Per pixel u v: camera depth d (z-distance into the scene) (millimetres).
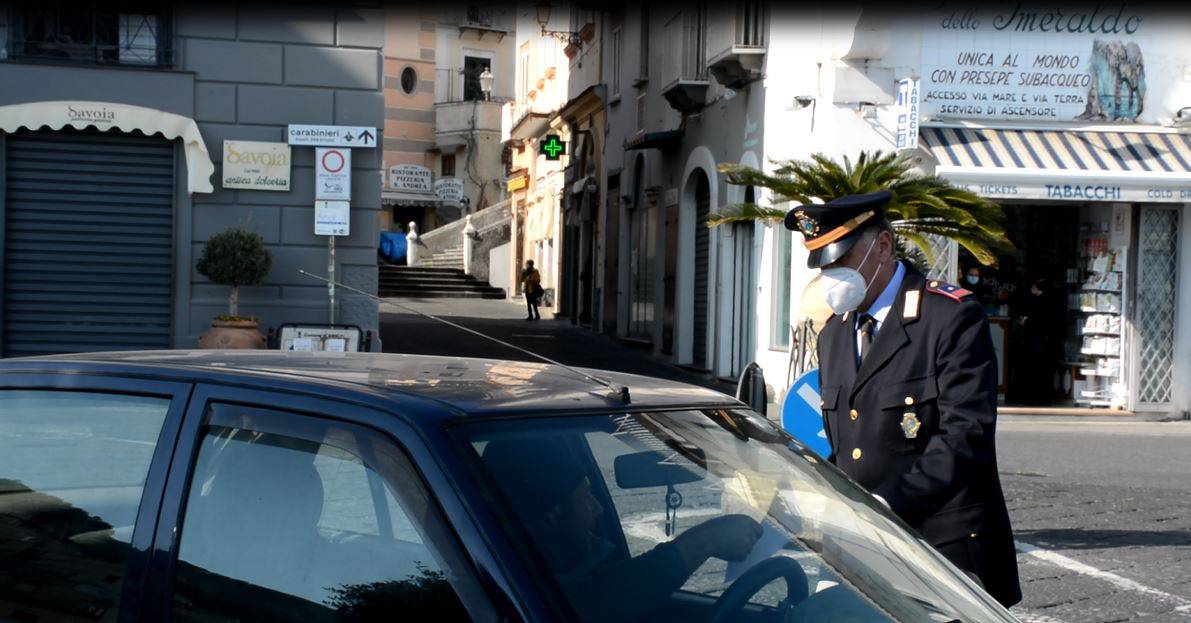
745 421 3396
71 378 3277
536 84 36438
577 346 24359
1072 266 17562
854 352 4086
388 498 2611
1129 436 14867
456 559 2473
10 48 14234
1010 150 16016
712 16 18266
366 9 14867
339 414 2762
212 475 2889
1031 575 7719
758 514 2957
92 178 14609
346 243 14977
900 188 9758
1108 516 9656
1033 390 17703
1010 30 16375
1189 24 16547
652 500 2795
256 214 14828
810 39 16344
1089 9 16438
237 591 2754
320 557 2684
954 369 3832
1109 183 15531
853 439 4012
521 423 2762
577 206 30469
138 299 14750
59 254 14617
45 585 2998
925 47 16297
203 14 14609
